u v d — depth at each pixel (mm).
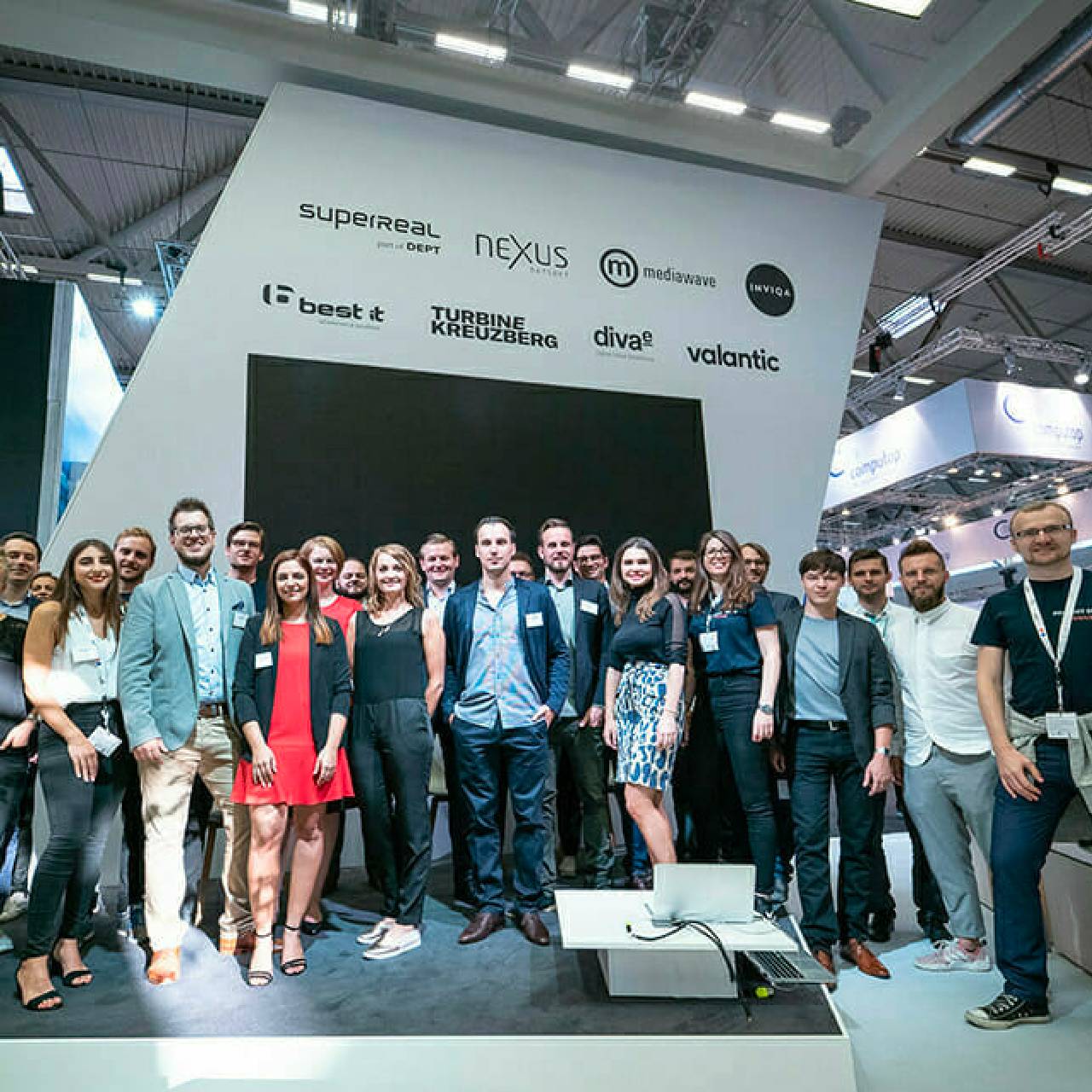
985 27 4344
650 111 4812
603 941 2055
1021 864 2244
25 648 2318
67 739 2230
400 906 2557
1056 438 8469
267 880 2307
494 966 2348
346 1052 1879
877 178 5195
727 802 3010
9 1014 2033
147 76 6207
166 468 3637
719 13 4695
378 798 2590
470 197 4320
